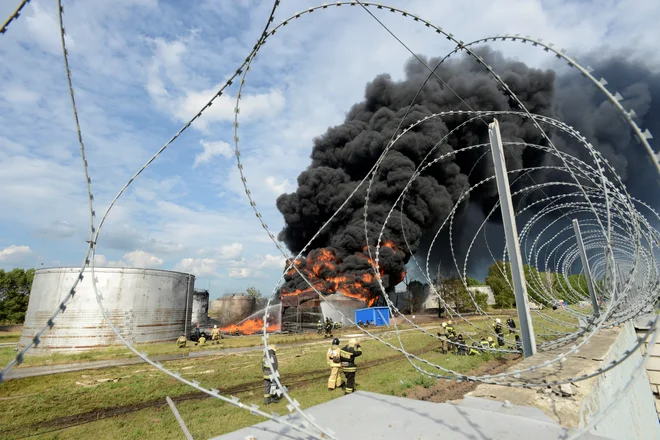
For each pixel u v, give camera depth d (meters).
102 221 3.25
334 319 41.34
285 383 10.82
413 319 43.31
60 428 7.42
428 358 14.22
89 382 11.88
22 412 8.53
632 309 7.98
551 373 5.63
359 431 3.43
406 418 3.78
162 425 7.20
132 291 25.84
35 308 24.62
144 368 14.70
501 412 3.90
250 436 3.35
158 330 27.02
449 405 4.20
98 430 7.19
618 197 5.62
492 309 52.50
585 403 4.21
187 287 30.50
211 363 15.48
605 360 6.66
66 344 23.39
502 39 4.02
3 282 52.41
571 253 15.24
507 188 7.83
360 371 12.16
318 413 4.00
